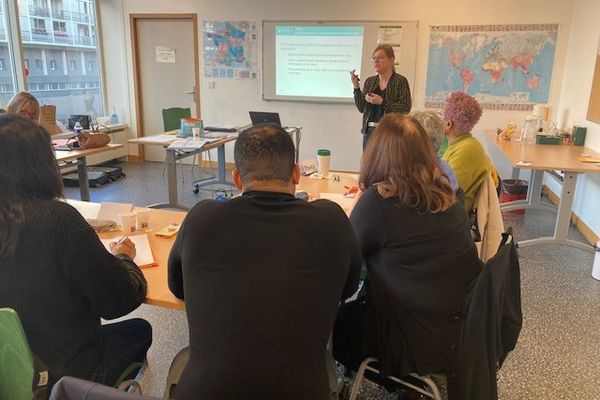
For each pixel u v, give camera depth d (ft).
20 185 3.79
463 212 4.83
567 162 11.10
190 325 3.47
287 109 20.39
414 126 4.82
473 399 4.34
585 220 13.56
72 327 4.11
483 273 4.26
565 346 7.97
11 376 3.74
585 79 14.66
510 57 17.58
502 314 4.65
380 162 4.78
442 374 4.88
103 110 22.30
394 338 4.73
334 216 3.61
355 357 5.34
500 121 18.24
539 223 14.32
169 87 21.62
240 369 3.27
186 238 3.53
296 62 19.62
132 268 4.68
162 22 20.88
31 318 3.87
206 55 20.59
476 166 7.38
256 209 3.48
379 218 4.58
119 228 6.42
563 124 16.72
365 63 18.97
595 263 10.48
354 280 4.07
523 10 17.12
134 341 5.05
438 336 4.62
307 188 8.45
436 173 4.75
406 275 4.57
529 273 10.78
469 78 18.12
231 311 3.31
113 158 21.85
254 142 3.66
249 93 20.54
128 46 21.44
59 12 19.16
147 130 22.34
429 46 18.20
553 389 6.90
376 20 18.43
